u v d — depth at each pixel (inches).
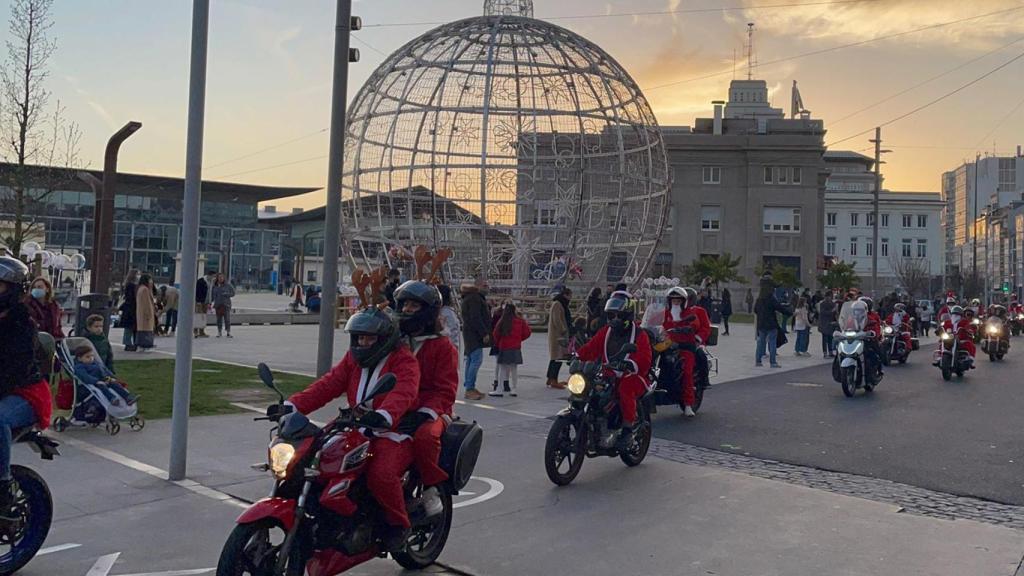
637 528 248.2
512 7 1104.8
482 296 514.0
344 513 178.2
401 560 208.8
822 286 2234.3
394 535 192.1
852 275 2293.3
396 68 1031.0
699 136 2454.5
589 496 284.0
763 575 210.2
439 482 209.8
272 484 285.1
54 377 512.4
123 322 713.0
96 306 575.8
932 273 3649.1
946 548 231.9
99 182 731.4
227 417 405.4
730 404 502.3
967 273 3801.7
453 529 245.3
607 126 1026.7
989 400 533.0
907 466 337.7
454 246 1010.7
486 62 995.9
